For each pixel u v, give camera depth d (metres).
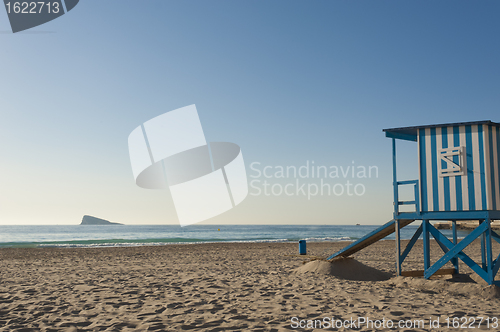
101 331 4.78
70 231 86.38
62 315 5.63
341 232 80.62
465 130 7.98
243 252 20.19
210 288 8.09
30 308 6.08
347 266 10.55
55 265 13.38
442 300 6.83
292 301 6.70
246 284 8.62
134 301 6.66
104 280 9.24
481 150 7.74
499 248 22.88
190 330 4.83
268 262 14.36
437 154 8.29
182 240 40.97
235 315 5.61
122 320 5.33
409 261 14.97
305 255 17.33
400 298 6.99
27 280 9.34
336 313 5.76
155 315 5.64
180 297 7.06
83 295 7.25
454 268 9.88
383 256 17.61
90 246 27.66
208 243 31.38
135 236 60.75
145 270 11.61
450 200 8.03
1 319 5.36
